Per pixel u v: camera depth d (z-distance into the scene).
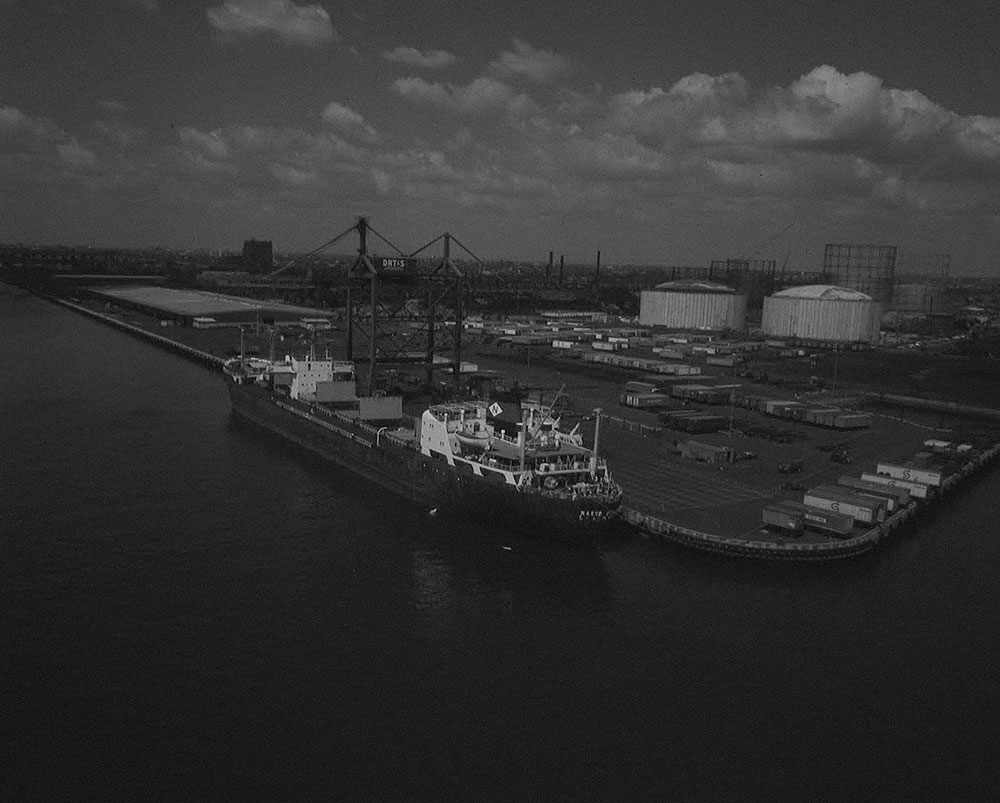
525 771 45.22
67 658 54.41
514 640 59.50
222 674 53.38
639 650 58.53
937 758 47.50
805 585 70.12
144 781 42.94
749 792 44.22
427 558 73.88
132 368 188.50
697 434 131.00
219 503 87.88
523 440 80.00
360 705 50.72
